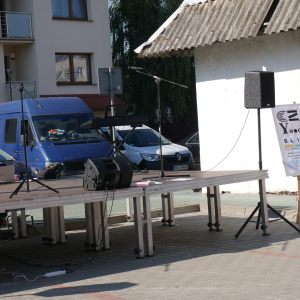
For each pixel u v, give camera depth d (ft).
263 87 26.76
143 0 84.84
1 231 30.40
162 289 17.75
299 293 16.40
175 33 42.22
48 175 28.96
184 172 28.99
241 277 18.88
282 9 35.60
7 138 43.09
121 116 27.25
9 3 74.02
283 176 38.52
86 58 75.56
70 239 28.96
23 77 73.41
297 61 37.24
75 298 17.10
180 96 83.25
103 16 75.77
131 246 26.04
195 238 27.20
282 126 27.71
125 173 22.11
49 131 40.81
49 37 71.41
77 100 44.34
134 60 86.22
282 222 29.86
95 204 25.27
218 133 42.50
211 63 42.52
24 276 20.90
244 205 34.83
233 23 38.50
